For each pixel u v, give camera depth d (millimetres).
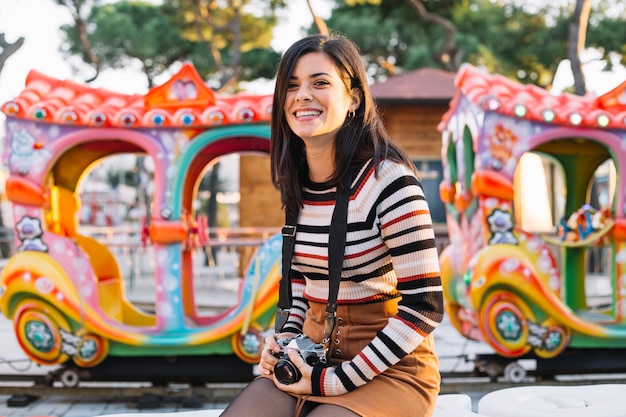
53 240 4984
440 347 7066
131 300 9578
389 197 2121
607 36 15203
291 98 2234
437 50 17062
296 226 2309
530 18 16766
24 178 4949
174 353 5078
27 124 4977
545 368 5449
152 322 5723
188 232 5574
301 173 2324
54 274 4930
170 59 18828
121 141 5434
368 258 2166
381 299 2221
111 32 17250
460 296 5715
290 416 2172
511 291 5203
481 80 5379
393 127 12047
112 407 5051
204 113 4973
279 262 5043
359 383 2104
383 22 18453
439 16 17297
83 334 4996
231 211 36438
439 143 12070
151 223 5070
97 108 5035
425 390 2182
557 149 6238
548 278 5184
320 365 2148
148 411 4961
